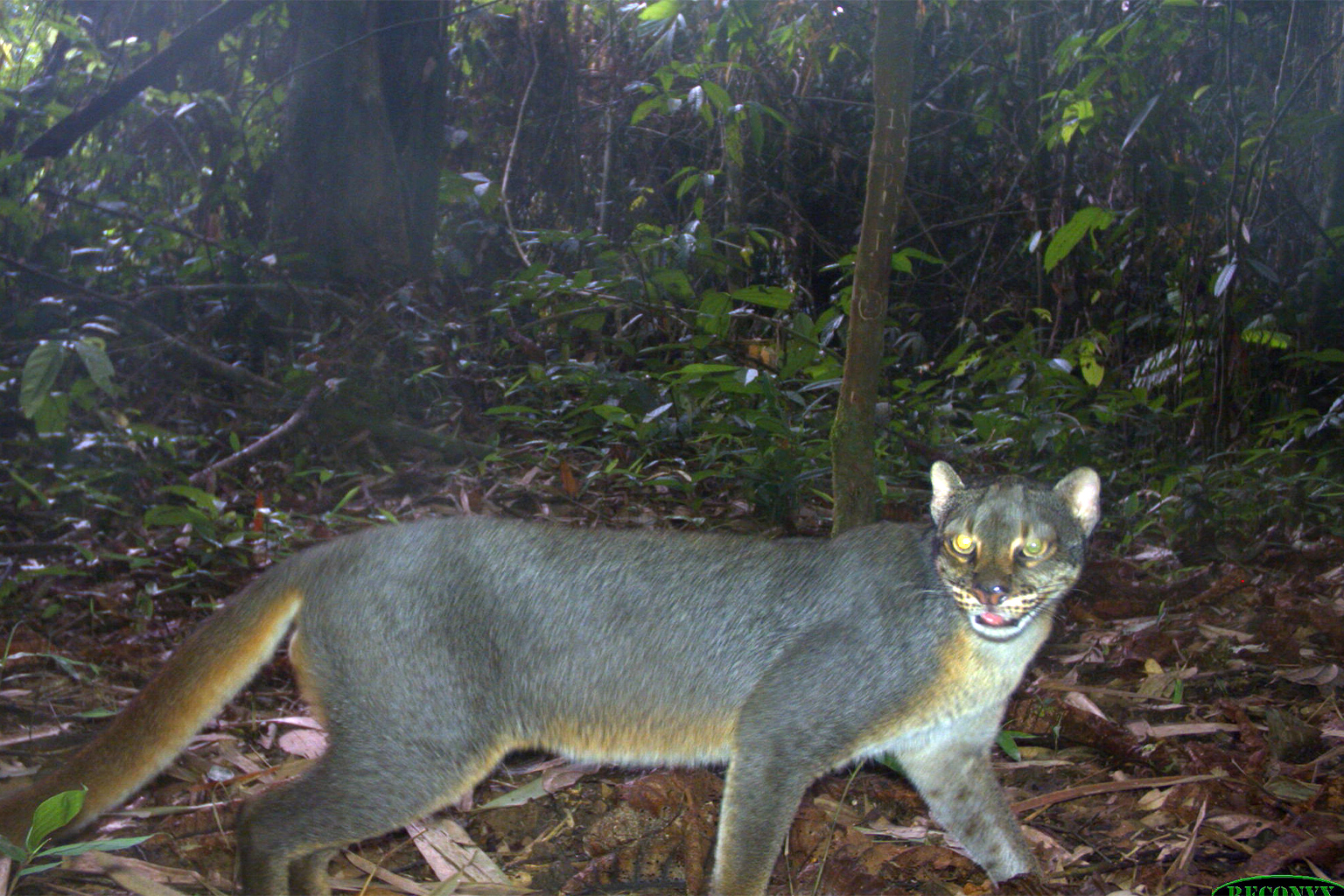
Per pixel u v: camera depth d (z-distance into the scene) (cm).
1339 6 227
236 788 104
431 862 95
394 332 206
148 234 232
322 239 229
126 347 188
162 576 140
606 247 234
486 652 90
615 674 92
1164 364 216
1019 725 115
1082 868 96
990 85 273
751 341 203
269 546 144
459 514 159
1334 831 97
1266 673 125
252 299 218
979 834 95
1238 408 207
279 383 201
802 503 169
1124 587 145
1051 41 272
